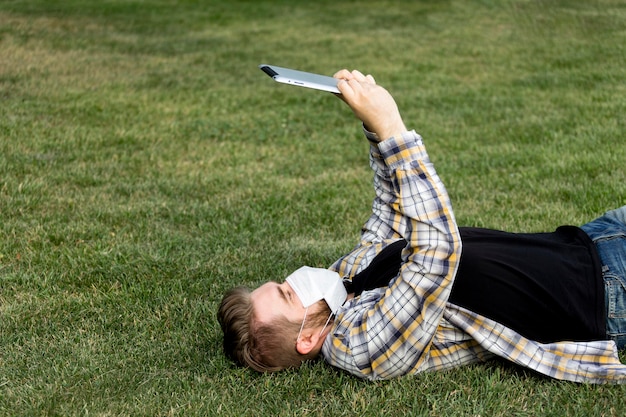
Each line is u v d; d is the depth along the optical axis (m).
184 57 10.45
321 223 4.66
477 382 2.79
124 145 6.34
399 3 15.05
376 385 2.79
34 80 8.59
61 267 4.00
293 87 8.73
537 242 2.83
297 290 2.84
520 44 10.72
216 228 4.56
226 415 2.67
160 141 6.52
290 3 15.63
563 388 2.71
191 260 4.05
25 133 6.49
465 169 5.68
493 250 2.79
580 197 4.86
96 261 4.05
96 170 5.66
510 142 6.36
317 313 2.84
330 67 9.96
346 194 5.20
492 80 8.77
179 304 3.57
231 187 5.36
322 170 5.81
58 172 5.57
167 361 3.06
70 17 13.14
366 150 6.38
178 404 2.75
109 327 3.37
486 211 4.74
